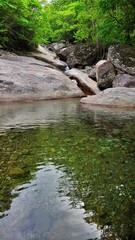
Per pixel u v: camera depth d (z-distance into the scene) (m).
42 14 19.69
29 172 2.64
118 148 3.58
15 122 5.80
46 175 2.56
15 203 1.95
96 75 15.79
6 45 18.06
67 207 1.91
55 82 13.12
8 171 2.66
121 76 14.05
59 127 5.18
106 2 15.17
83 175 2.57
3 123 5.66
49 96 12.13
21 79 12.05
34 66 14.66
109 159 3.08
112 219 1.75
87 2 21.38
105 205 1.94
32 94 11.61
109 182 2.39
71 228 1.64
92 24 21.94
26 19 17.95
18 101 11.02
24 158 3.12
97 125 5.40
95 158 3.12
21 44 20.08
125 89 9.99
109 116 6.71
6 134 4.51
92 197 2.08
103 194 2.13
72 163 2.94
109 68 14.85
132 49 15.30
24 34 19.45
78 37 24.94
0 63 12.76
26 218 1.74
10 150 3.48
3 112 7.65
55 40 32.38
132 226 1.66
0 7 15.47
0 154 3.28
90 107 8.91
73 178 2.49
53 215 1.79
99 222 1.71
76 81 15.69
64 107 8.93
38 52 21.95
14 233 1.58
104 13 16.78
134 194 2.13
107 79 14.77
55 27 31.55
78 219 1.74
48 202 1.98
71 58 22.33
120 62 14.71
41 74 13.30
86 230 1.62
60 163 2.93
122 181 2.42
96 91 14.61
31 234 1.57
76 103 10.34
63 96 12.73
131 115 6.88
